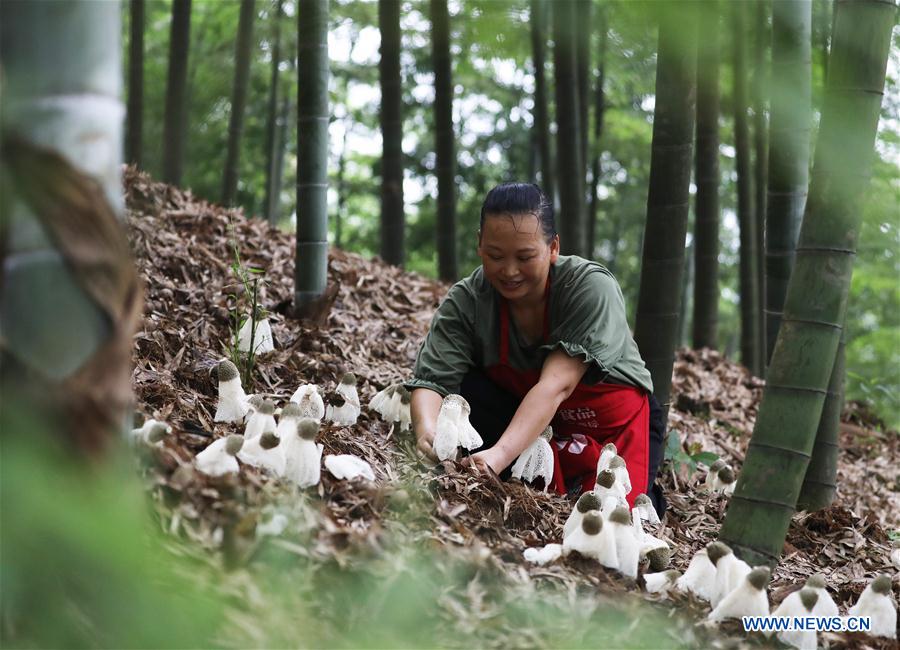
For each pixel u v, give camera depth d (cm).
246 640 180
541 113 877
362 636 199
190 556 200
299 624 194
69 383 151
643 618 236
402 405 346
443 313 348
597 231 1459
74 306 152
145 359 352
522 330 341
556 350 327
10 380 151
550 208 318
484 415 352
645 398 351
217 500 219
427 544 242
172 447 235
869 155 265
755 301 832
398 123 738
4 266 150
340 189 1417
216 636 179
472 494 290
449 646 207
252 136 1234
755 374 821
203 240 550
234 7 1025
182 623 149
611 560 254
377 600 211
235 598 192
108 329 154
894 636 255
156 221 536
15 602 154
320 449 264
